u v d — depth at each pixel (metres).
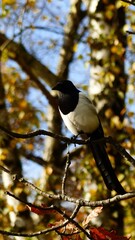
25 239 10.11
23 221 13.52
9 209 13.22
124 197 6.38
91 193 13.58
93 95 14.95
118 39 14.98
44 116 16.19
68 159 7.14
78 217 12.51
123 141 14.34
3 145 14.90
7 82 16.97
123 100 14.93
